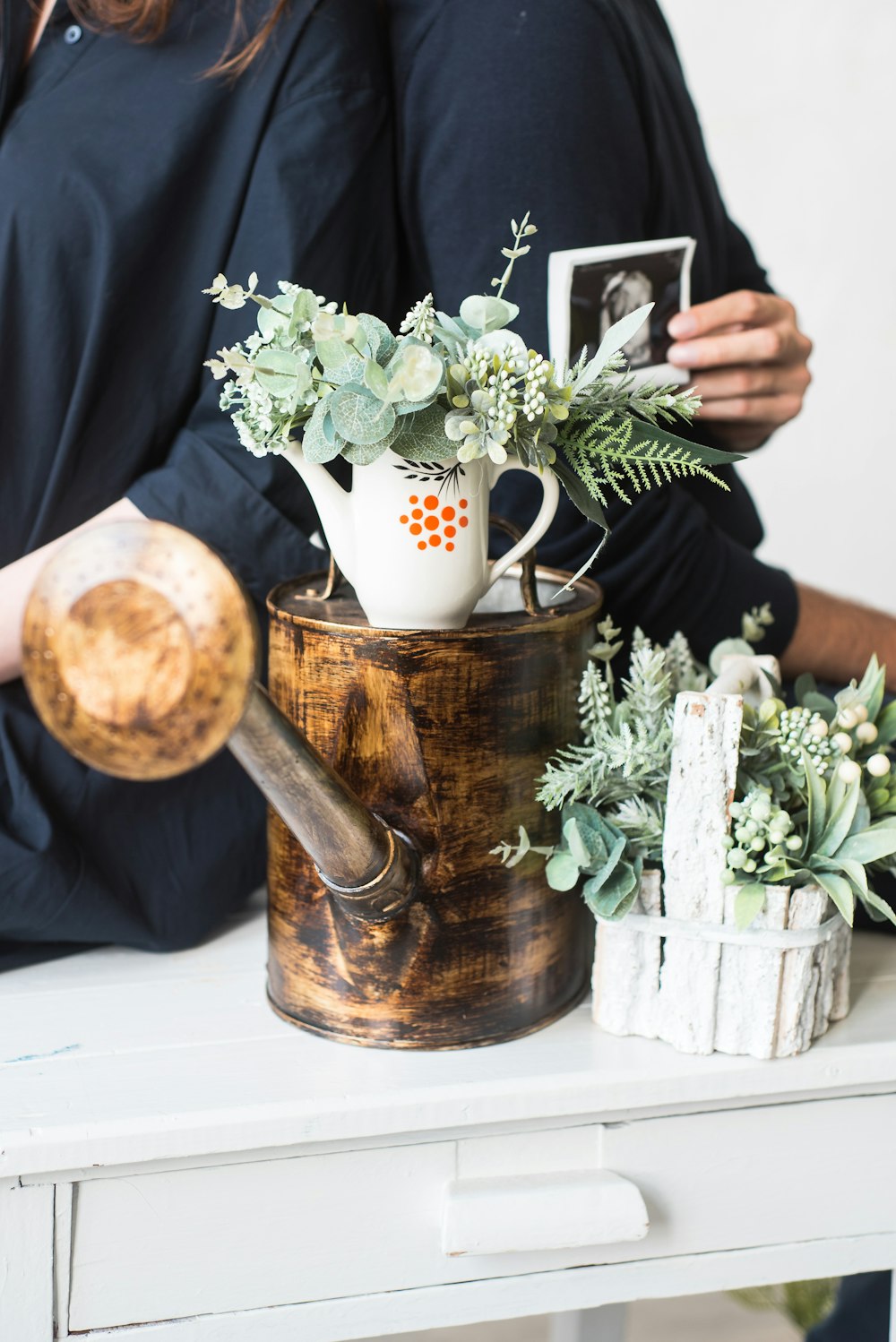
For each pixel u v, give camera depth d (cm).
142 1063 79
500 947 80
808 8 218
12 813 88
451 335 73
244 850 97
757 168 225
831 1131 84
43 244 88
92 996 88
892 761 91
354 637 75
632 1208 78
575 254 90
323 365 73
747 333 98
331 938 80
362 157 93
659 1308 169
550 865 79
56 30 92
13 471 92
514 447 73
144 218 89
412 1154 78
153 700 55
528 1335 163
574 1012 86
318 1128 75
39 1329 75
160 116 89
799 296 230
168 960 95
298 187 90
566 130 90
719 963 79
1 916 87
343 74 92
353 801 70
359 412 69
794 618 103
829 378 233
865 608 111
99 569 55
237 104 90
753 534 121
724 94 221
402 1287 80
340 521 77
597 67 91
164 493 90
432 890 77
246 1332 78
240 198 91
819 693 101
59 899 88
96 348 89
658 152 99
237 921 102
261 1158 76
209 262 92
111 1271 76
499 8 90
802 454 237
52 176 88
